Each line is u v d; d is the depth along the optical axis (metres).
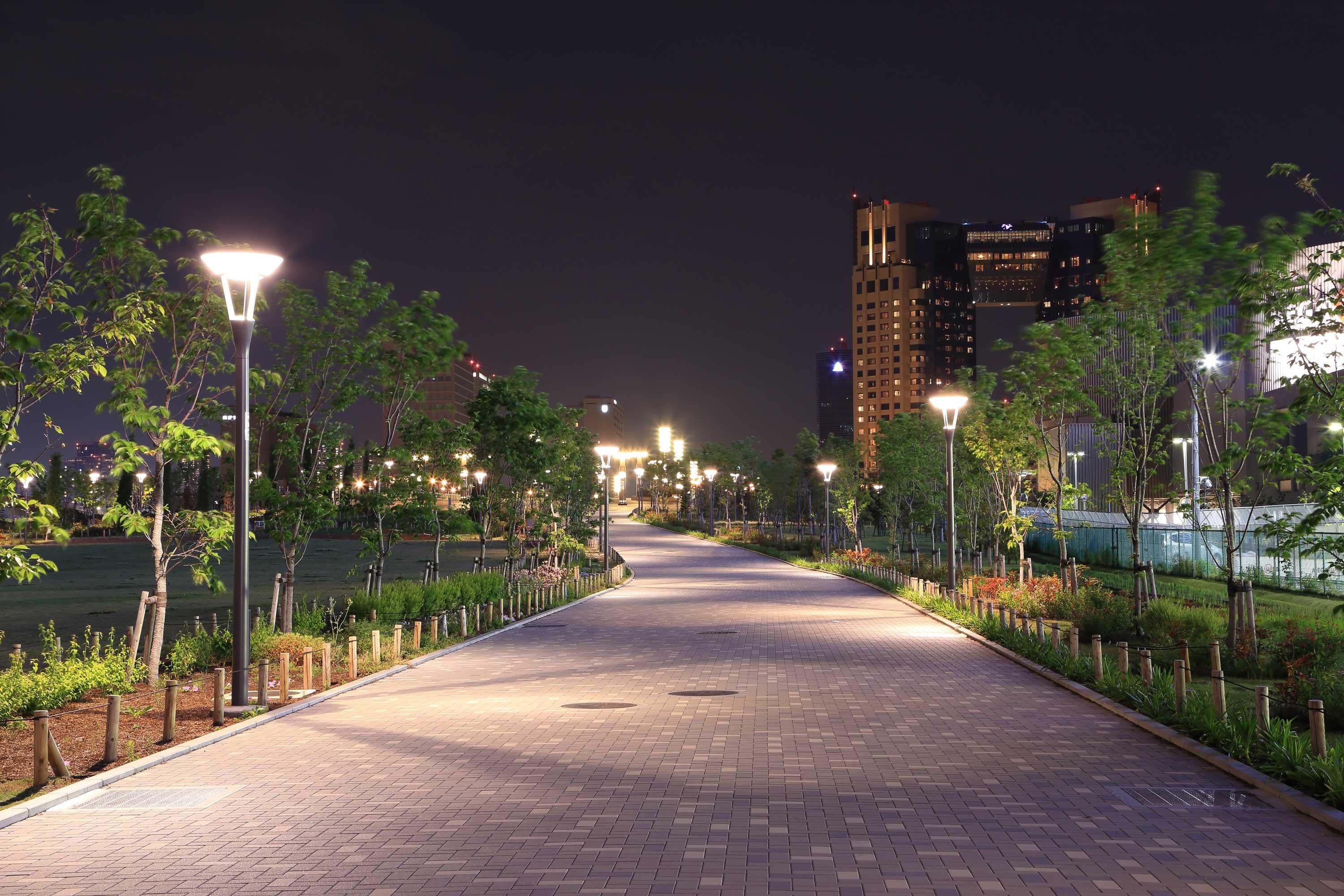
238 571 14.17
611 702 14.76
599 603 34.09
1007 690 15.62
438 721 13.34
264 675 14.27
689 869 7.38
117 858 7.83
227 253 14.28
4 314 12.38
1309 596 30.20
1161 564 40.72
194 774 10.53
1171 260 19.44
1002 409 30.03
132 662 15.81
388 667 18.36
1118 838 8.09
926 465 47.75
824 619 27.62
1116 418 25.69
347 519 29.64
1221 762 10.43
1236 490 19.12
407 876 7.31
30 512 12.88
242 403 14.41
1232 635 18.11
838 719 13.28
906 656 19.84
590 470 57.53
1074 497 26.73
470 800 9.39
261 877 7.34
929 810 8.94
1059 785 9.80
